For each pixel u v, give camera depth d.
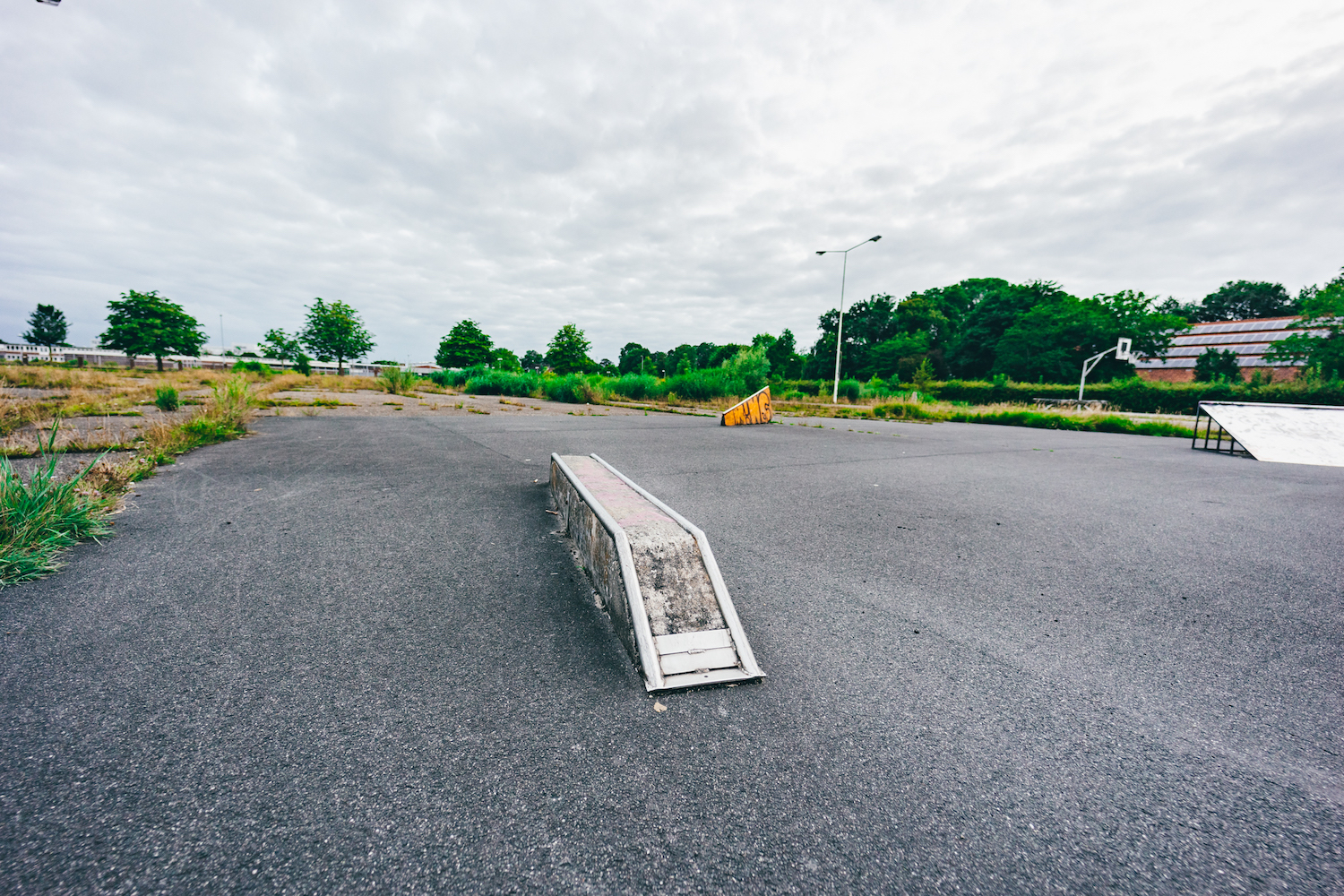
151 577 2.96
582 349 50.62
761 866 1.34
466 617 2.62
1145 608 2.95
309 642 2.34
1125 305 49.09
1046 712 2.01
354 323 46.25
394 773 1.60
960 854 1.39
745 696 2.06
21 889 1.19
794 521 4.54
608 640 2.45
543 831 1.42
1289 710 2.05
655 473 6.46
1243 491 6.25
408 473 5.86
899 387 43.75
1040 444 11.07
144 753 1.63
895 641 2.54
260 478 5.42
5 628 2.36
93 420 8.81
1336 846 1.43
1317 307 38.59
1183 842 1.44
